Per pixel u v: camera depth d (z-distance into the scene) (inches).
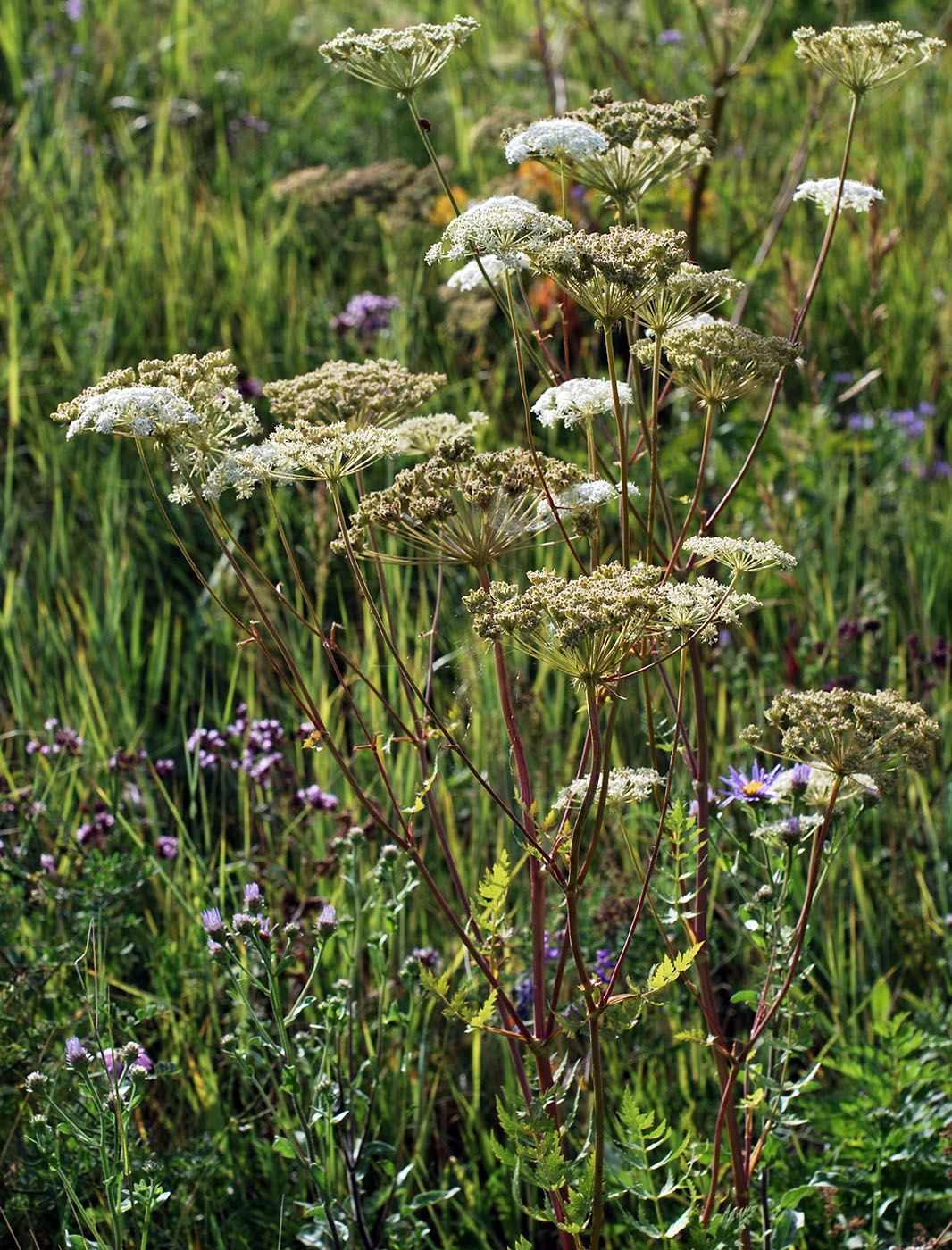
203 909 132.7
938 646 171.0
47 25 347.3
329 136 321.7
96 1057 94.7
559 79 244.1
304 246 271.7
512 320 90.4
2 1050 113.3
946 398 249.0
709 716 166.2
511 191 219.6
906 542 200.8
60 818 144.2
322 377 109.3
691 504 99.0
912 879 156.8
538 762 149.3
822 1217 115.4
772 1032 102.7
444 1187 121.9
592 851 82.6
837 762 90.7
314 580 190.1
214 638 179.8
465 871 145.8
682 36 354.6
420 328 238.1
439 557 94.1
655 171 108.1
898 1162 116.6
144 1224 94.5
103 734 158.6
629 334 105.5
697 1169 110.7
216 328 244.8
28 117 295.0
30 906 132.1
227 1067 128.8
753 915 114.6
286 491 200.5
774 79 321.1
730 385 96.2
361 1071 107.3
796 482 206.5
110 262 254.7
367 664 164.7
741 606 85.7
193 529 203.9
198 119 317.7
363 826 142.6
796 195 110.0
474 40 352.2
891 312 257.6
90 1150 103.0
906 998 140.6
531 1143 86.4
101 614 185.2
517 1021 90.7
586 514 94.2
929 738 90.2
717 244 257.6
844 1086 127.3
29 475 211.0
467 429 110.0
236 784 164.9
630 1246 104.0
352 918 127.1
